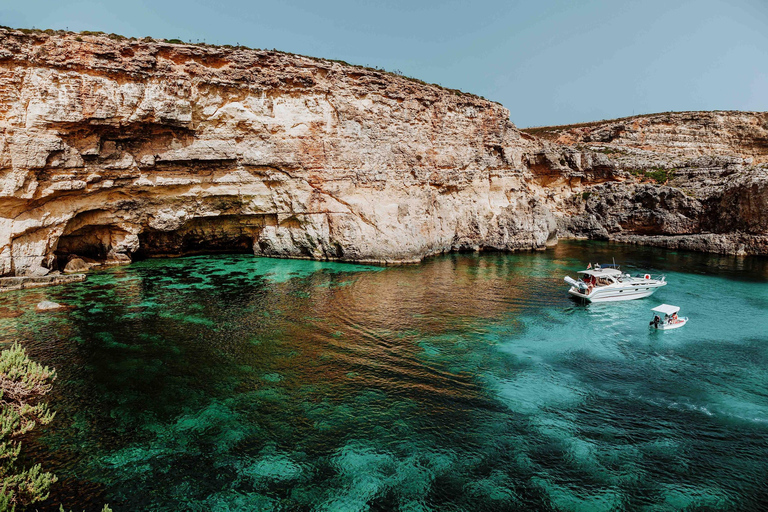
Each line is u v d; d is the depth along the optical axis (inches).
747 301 1302.9
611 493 531.8
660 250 2213.3
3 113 1207.6
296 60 1642.5
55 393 713.0
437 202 2038.6
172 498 510.0
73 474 541.0
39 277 1284.4
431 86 2065.7
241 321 1048.2
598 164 2763.3
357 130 1748.3
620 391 771.4
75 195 1378.0
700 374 839.1
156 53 1413.6
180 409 681.6
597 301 1280.8
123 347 888.3
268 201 1708.9
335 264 1720.0
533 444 619.5
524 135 2792.8
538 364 870.4
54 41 1263.5
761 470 575.8
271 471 556.1
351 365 841.5
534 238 2204.7
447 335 1003.3
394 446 608.4
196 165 1556.3
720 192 2253.9
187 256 1795.0
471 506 508.7
